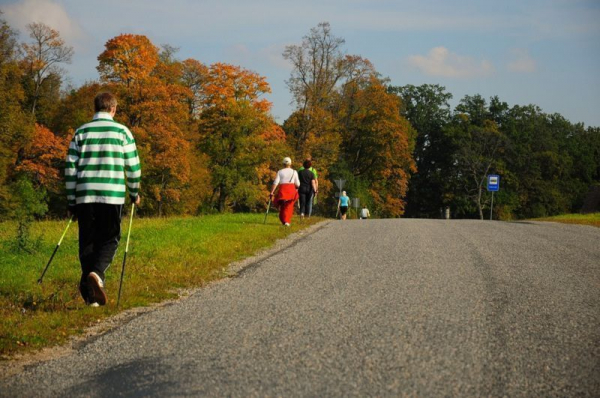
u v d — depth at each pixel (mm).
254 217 26641
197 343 7113
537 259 13828
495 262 13273
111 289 10289
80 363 6535
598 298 9633
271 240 17656
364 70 75000
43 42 59375
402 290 10117
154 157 56031
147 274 11734
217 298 9750
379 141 76688
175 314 8664
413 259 13617
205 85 62250
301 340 7133
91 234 9016
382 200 82750
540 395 5387
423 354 6547
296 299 9508
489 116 110000
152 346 7059
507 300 9375
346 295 9750
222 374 5969
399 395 5352
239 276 11805
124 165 9172
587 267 12773
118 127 9117
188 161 58156
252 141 61938
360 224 24344
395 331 7504
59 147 55312
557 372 6000
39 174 55188
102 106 9258
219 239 17094
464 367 6117
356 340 7102
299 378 5805
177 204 62562
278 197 21828
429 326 7746
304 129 68688
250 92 62469
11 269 11672
